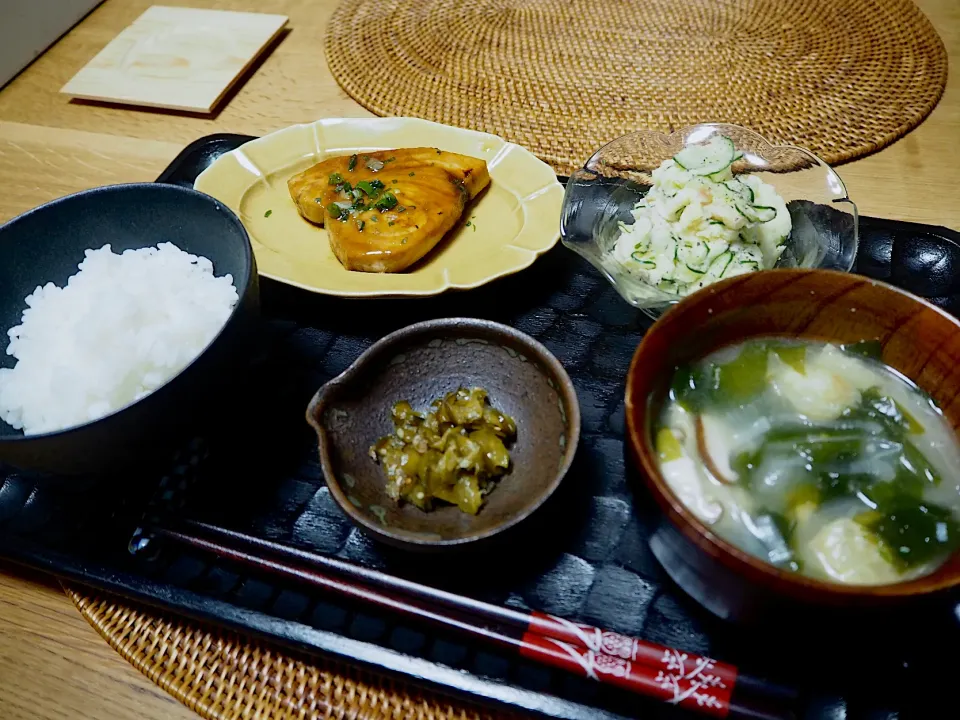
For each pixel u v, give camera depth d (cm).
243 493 26
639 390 21
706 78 43
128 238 30
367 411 26
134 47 49
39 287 29
